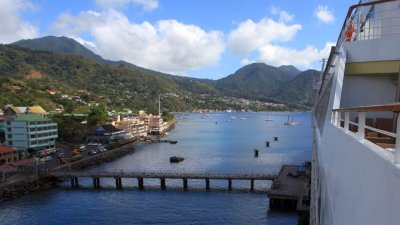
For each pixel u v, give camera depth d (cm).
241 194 5244
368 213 401
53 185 6097
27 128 8594
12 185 5503
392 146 712
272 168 7144
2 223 4209
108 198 5228
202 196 5194
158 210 4609
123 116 17100
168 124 19338
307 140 12369
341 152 630
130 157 9144
